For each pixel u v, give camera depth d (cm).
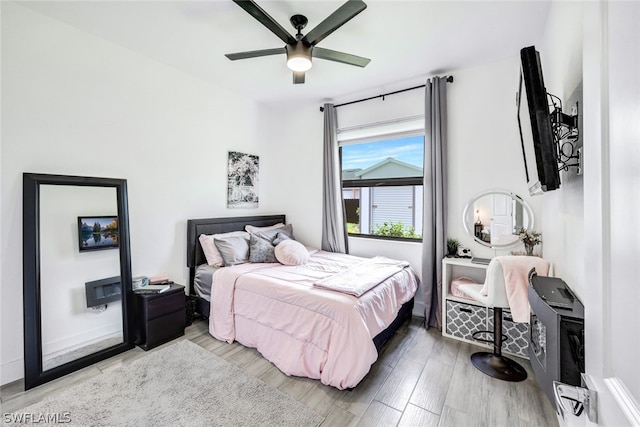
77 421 156
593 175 60
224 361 217
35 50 202
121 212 243
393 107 331
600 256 56
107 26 219
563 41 163
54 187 210
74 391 181
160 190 281
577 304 112
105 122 239
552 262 197
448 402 173
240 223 354
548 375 108
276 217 404
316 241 395
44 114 206
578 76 133
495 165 269
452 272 292
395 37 230
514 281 188
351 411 165
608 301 52
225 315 253
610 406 49
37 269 196
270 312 221
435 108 286
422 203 318
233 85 331
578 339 99
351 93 345
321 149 388
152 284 262
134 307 244
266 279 238
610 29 52
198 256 305
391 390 184
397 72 289
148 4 193
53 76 210
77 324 218
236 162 358
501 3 191
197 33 228
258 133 387
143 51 256
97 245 230
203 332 271
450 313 262
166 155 285
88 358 211
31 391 182
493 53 254
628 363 45
